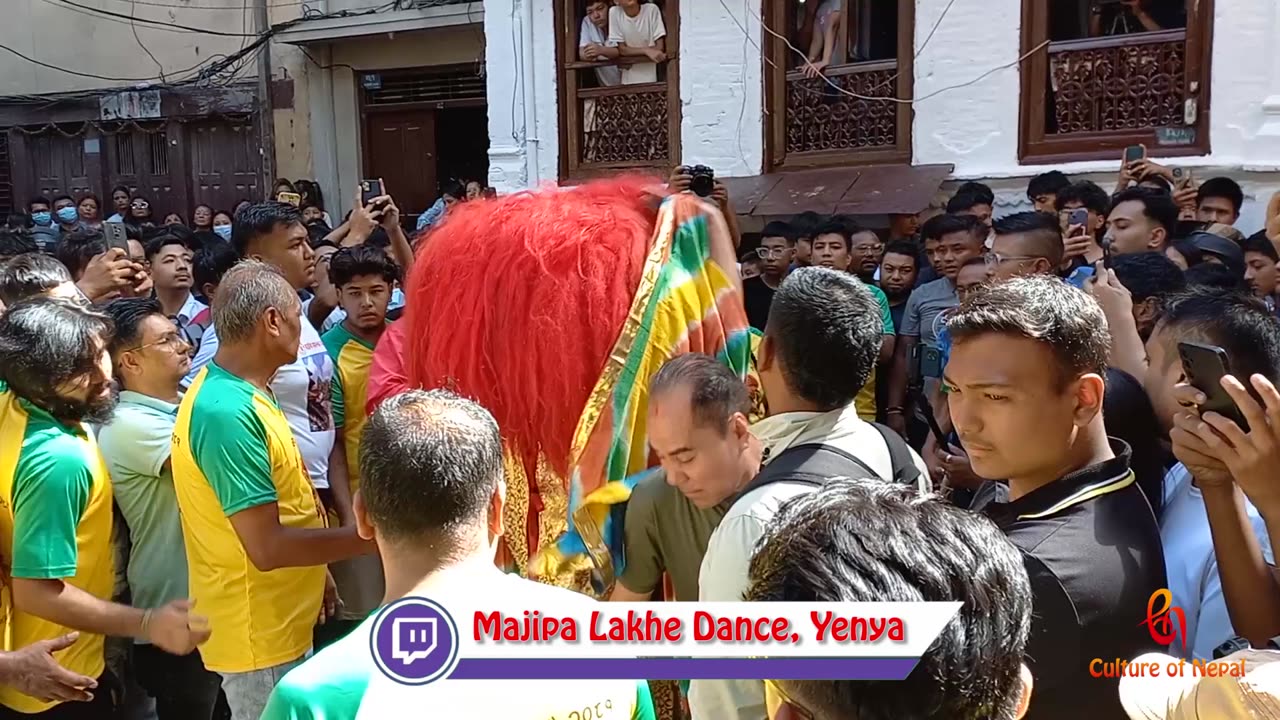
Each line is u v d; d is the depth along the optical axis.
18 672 1.98
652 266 1.99
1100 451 1.44
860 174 6.27
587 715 1.32
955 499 2.64
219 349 2.28
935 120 6.21
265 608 2.27
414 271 2.13
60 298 2.33
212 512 2.23
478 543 1.42
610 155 7.31
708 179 3.42
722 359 2.10
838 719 0.94
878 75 6.38
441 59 10.36
